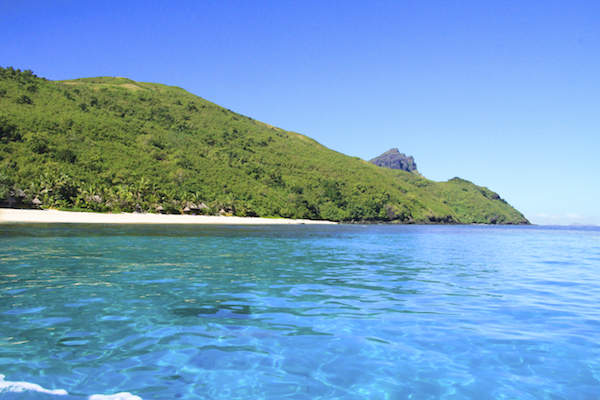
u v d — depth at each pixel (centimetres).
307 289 1075
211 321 737
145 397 429
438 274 1403
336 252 2308
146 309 820
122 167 10400
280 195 13400
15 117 10494
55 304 848
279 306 866
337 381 484
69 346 588
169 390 450
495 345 616
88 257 1714
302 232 5091
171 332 666
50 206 7375
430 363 545
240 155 15575
